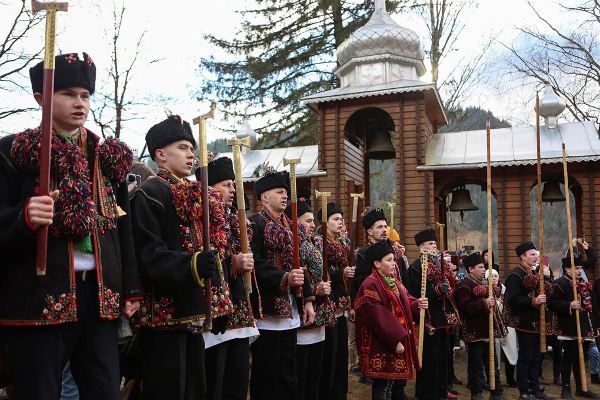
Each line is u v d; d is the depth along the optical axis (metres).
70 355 2.46
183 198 3.00
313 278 4.81
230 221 3.83
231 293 3.66
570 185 11.90
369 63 12.20
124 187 2.80
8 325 2.31
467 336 6.62
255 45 18.16
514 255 10.12
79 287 2.46
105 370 2.47
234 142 3.70
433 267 6.34
